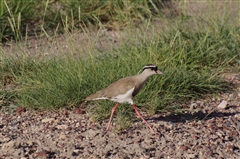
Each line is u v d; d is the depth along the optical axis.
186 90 15.47
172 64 16.64
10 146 12.52
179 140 12.77
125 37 19.23
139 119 13.97
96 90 14.84
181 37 18.14
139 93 14.59
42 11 22.08
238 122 13.83
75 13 21.94
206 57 17.52
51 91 15.05
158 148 12.38
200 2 22.94
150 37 18.41
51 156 12.07
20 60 17.25
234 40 18.30
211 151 12.11
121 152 12.13
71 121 13.98
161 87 15.25
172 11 22.39
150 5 22.91
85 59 16.69
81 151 12.23
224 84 16.28
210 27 18.73
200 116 14.27
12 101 15.37
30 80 15.81
